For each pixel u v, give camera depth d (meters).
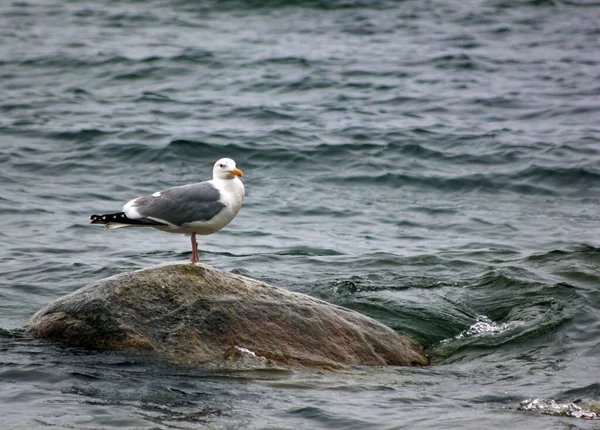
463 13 39.97
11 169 20.14
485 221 17.58
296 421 8.80
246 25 37.31
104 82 28.55
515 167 20.73
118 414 8.78
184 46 33.19
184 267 10.94
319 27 37.06
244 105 26.08
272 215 17.91
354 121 24.53
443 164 21.17
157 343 10.20
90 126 23.34
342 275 13.84
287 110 25.62
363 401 9.38
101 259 14.80
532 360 10.98
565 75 30.05
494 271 13.82
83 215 17.47
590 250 14.91
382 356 10.80
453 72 30.31
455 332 11.88
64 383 9.48
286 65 30.77
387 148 22.14
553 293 12.93
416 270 14.19
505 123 24.50
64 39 34.03
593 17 39.50
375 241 16.25
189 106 25.92
